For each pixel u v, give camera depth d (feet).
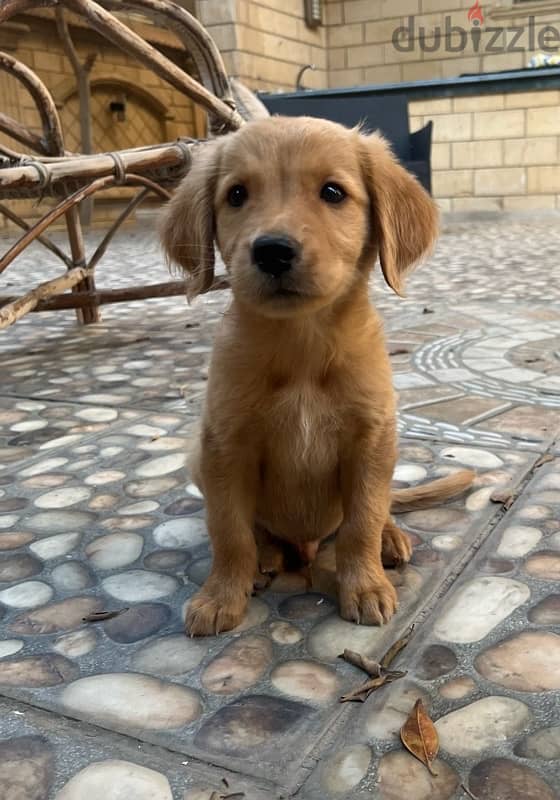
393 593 1.28
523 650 1.14
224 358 1.30
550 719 0.99
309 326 1.26
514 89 9.21
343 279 1.29
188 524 1.65
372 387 1.32
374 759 0.93
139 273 5.63
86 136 7.05
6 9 2.57
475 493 1.72
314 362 1.29
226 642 1.22
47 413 2.49
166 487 1.85
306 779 0.91
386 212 1.42
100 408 2.52
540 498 1.67
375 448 1.33
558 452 1.93
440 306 3.98
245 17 10.57
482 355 2.91
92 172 2.78
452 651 1.15
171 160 3.08
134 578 1.43
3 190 2.76
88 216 8.57
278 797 0.88
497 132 9.46
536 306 3.85
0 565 1.50
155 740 0.99
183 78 3.13
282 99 8.38
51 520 1.70
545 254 6.03
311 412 1.31
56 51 10.56
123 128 12.09
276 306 1.22
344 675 1.11
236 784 0.91
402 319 3.67
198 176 1.49
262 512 1.44
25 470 2.01
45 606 1.35
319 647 1.19
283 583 1.40
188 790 0.90
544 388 2.46
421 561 1.43
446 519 1.60
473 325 3.46
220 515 1.30
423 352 2.99
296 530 1.44
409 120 9.21
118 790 0.91
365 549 1.32
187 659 1.17
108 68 11.43
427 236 1.52
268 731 1.00
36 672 1.16
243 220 1.32
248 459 1.33
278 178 1.31
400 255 1.47
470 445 2.01
